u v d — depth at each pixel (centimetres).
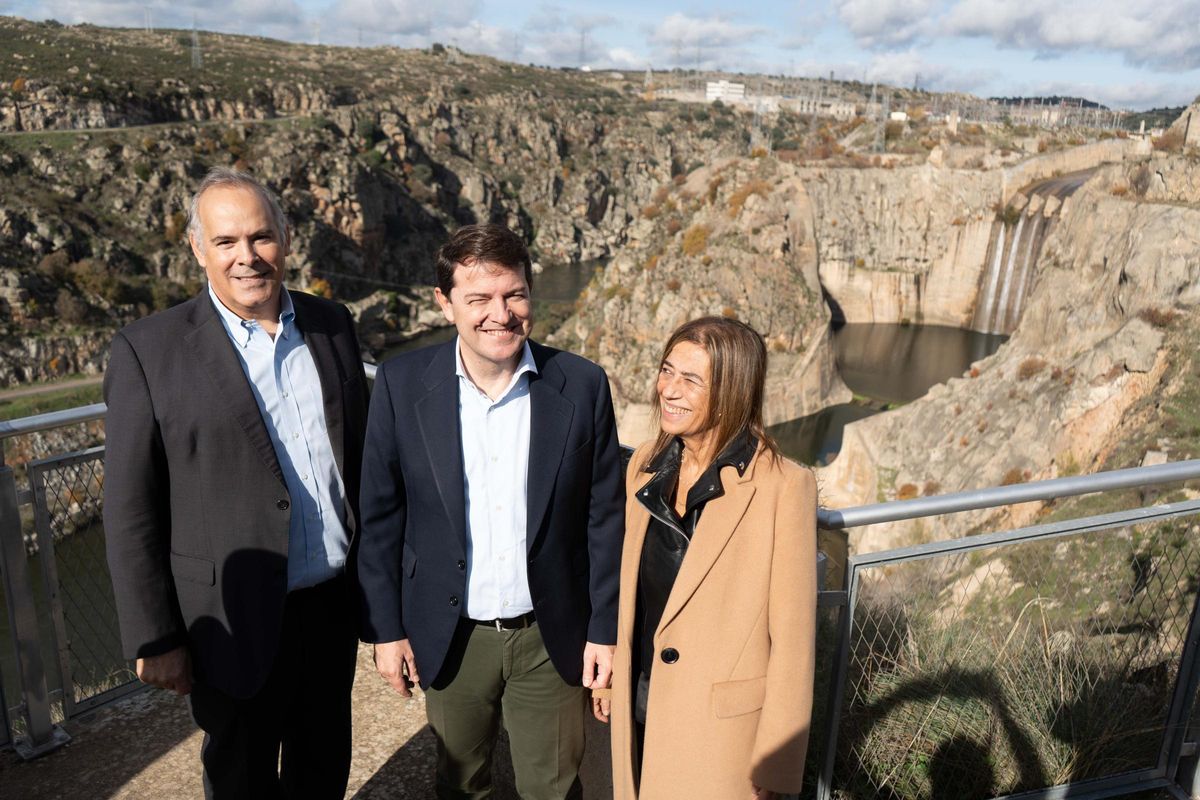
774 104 18838
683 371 219
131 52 11644
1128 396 2464
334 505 263
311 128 9712
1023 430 2819
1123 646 329
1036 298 3556
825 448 5212
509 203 12525
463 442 238
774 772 210
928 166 8088
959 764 315
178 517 241
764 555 217
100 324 6144
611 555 254
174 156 7862
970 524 2486
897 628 312
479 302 218
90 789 321
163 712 364
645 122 15650
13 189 6750
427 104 12631
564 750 265
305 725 278
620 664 242
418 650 249
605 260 12888
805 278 5931
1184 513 294
